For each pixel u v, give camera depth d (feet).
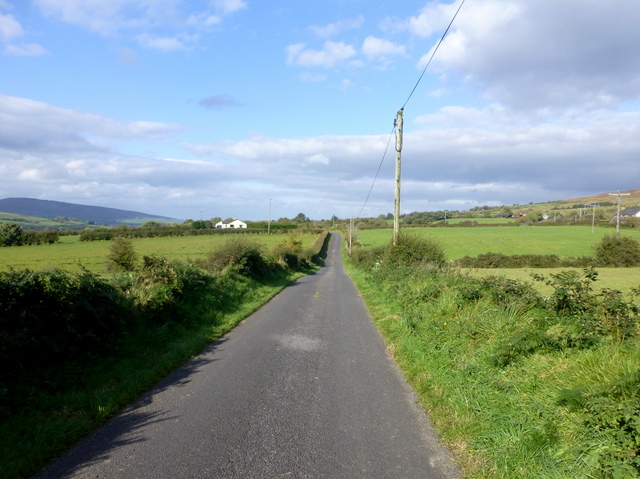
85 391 16.55
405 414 14.61
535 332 17.01
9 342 15.96
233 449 11.95
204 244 211.20
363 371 19.77
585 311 18.49
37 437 12.46
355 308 40.78
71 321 19.71
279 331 29.22
